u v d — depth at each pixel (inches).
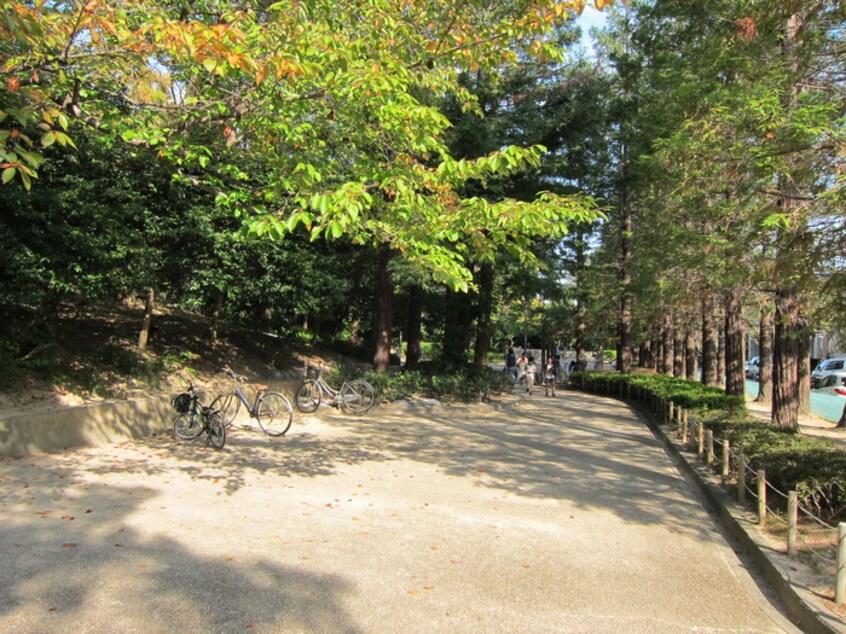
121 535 201.6
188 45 185.2
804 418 722.2
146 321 509.7
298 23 212.7
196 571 173.9
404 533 220.7
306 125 245.9
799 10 279.1
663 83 403.5
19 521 210.8
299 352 799.7
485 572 186.4
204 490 267.1
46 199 343.3
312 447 390.6
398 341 1363.2
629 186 689.6
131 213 404.2
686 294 451.2
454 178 234.4
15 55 213.5
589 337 1385.3
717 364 1206.3
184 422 390.9
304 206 200.8
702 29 362.6
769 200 298.0
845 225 240.7
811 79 296.5
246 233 212.7
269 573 175.5
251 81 247.6
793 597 170.1
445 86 293.1
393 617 151.9
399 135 243.1
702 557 214.5
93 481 272.1
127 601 152.4
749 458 299.0
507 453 403.5
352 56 226.7
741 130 285.1
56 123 224.1
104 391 413.7
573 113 618.5
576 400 859.4
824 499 249.0
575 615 159.8
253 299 540.4
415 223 225.0
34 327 391.5
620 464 383.9
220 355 620.4
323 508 247.9
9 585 158.6
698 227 450.3
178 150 255.9
